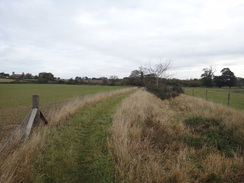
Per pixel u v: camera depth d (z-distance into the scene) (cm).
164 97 1780
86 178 363
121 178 346
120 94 2370
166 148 494
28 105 1534
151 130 605
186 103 1397
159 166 380
